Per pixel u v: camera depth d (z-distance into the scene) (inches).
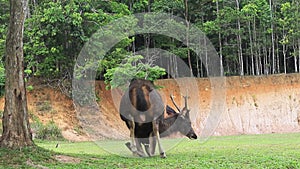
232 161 466.9
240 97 1302.9
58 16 1007.6
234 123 1246.9
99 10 1045.2
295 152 560.7
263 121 1267.2
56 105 1102.4
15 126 454.9
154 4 1193.4
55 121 1054.4
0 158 422.3
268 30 1331.2
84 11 1056.8
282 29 1362.0
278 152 564.1
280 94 1318.9
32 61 1067.9
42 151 463.5
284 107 1298.0
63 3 1059.3
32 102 1095.0
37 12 1080.2
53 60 1063.6
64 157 471.2
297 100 1307.8
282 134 1096.2
